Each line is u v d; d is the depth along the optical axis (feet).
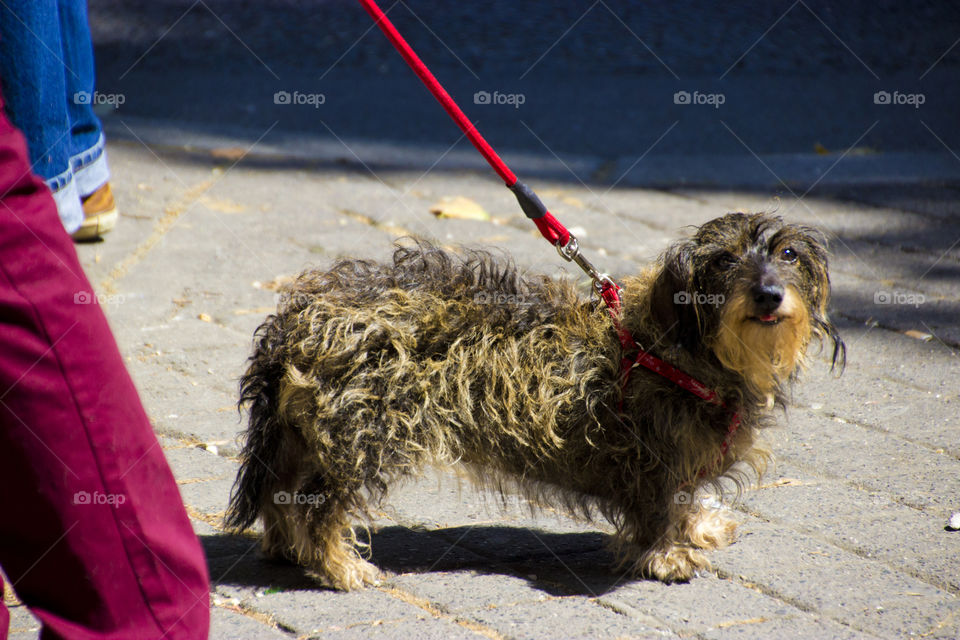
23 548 8.54
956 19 50.29
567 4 53.21
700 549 13.42
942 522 14.10
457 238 25.80
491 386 12.39
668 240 25.63
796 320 12.62
